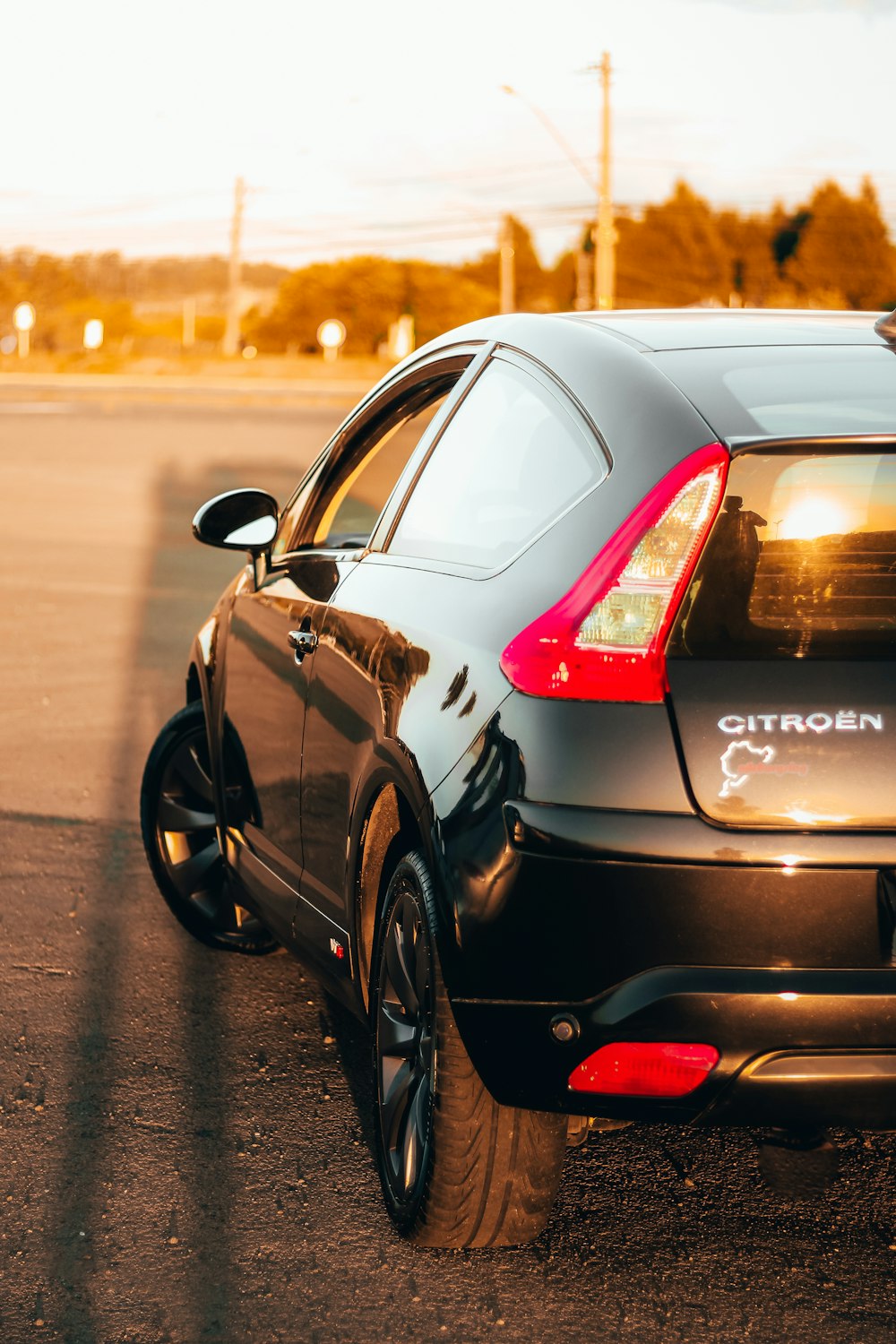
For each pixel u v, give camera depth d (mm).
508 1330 2756
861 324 3252
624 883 2473
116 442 25406
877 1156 3447
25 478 19562
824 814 2467
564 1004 2533
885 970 2480
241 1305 2816
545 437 2984
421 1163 2895
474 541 3053
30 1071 3803
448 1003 2727
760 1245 3053
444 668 2814
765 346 3000
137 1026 4086
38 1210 3143
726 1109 2523
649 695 2492
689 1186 3287
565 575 2611
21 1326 2736
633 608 2506
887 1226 3139
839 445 2494
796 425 2572
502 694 2615
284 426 29844
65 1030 4051
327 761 3422
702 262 110438
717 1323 2781
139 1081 3756
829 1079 2494
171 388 46125
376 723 3062
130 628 9906
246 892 4191
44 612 10453
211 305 128875
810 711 2479
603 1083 2547
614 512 2596
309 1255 2988
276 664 3852
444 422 3488
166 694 8055
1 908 4969
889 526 2514
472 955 2594
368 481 15109
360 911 3254
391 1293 2863
